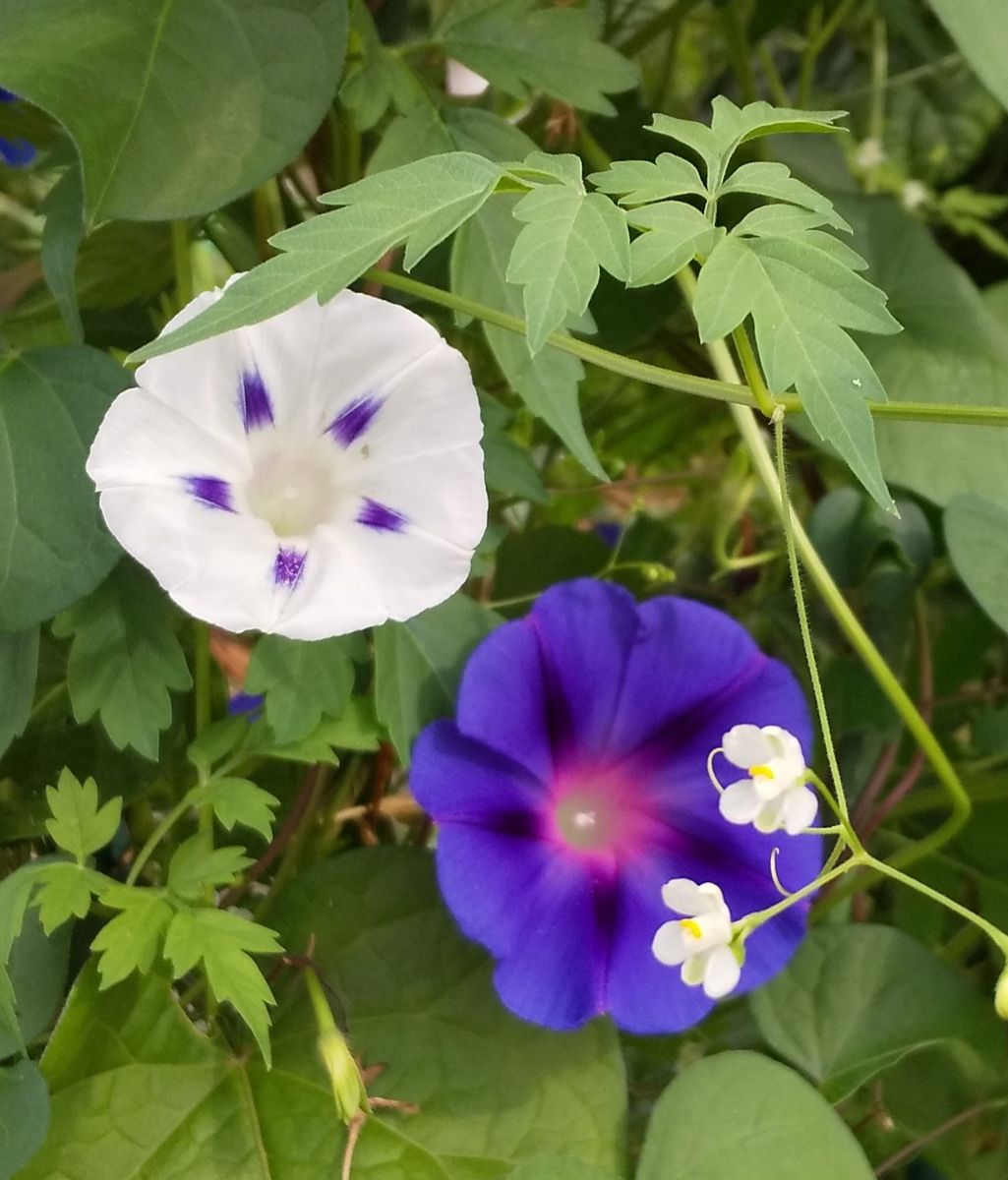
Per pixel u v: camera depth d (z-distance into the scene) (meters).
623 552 0.29
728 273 0.14
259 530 0.16
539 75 0.20
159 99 0.16
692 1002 0.17
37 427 0.16
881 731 0.24
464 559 0.16
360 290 0.21
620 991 0.17
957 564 0.20
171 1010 0.18
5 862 0.21
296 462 0.17
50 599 0.16
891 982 0.20
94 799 0.17
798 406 0.16
